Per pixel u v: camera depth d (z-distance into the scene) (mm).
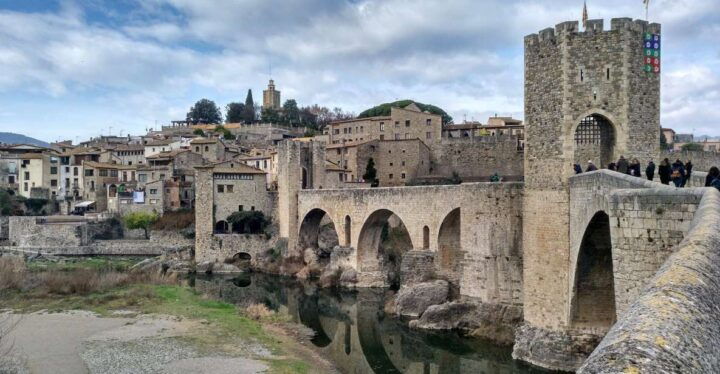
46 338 52344
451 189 68000
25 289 74312
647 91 41656
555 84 42500
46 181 154375
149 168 143375
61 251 118625
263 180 119875
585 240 38000
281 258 108938
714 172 28328
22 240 121688
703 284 9898
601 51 41188
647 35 41594
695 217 16984
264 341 53469
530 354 43625
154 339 52438
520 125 149875
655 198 22875
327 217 112312
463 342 54000
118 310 65062
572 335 41000
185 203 137250
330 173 126500
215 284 94812
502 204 54312
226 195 116688
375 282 91188
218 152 155250
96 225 125500
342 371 47500
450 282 67375
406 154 134125
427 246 74312
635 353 6875
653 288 10023
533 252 44688
